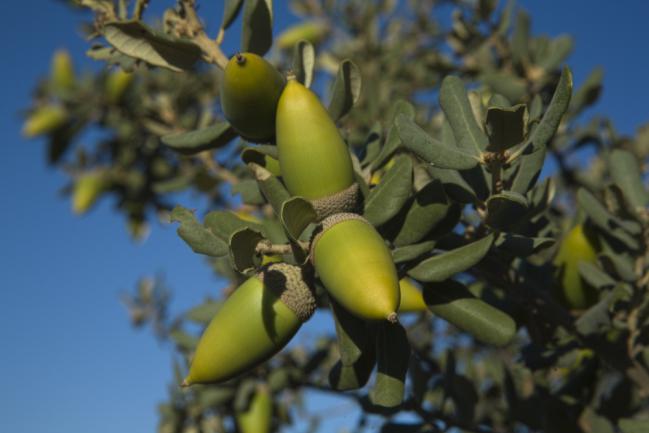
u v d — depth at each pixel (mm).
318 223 249
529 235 311
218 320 253
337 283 233
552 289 341
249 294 253
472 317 260
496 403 431
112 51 305
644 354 319
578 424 354
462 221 293
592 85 445
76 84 650
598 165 500
